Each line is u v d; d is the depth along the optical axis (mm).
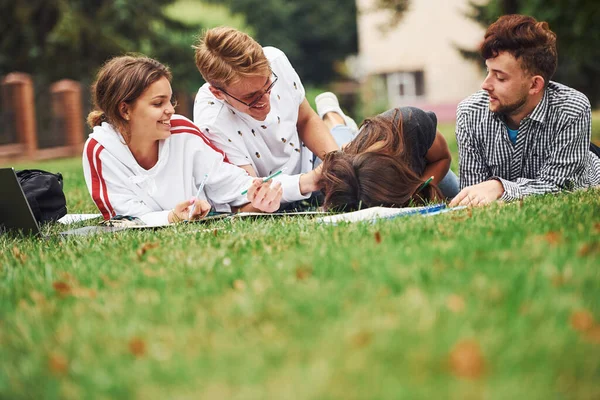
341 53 37094
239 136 4309
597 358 1602
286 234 3127
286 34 35562
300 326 1862
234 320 1976
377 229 3020
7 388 1703
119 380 1663
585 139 3936
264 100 4062
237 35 3920
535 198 3641
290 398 1486
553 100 3896
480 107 4062
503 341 1673
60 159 15891
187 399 1540
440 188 4359
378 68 27609
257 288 2223
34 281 2633
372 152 3811
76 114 17812
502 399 1433
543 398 1439
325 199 3859
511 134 4023
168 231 3523
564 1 12281
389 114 3943
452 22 26188
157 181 4121
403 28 26844
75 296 2387
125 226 3875
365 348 1679
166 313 2074
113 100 3951
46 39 17125
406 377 1539
